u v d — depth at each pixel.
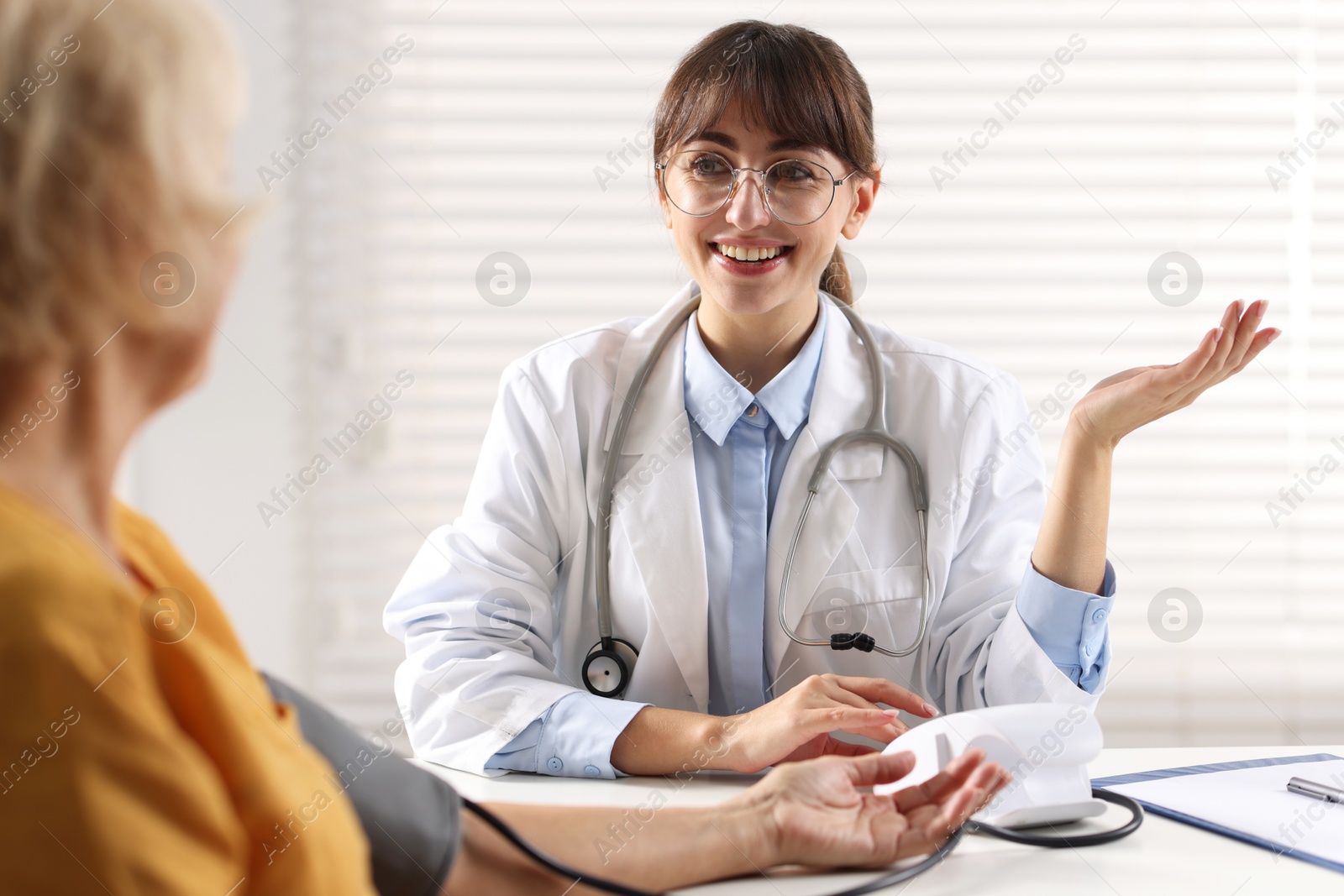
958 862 0.68
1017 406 1.22
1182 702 1.64
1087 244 1.60
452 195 1.60
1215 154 1.60
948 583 1.15
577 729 0.94
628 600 1.10
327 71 1.57
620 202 1.61
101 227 0.41
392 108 1.59
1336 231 1.61
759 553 1.11
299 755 0.48
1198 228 1.60
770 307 1.09
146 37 0.42
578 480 1.14
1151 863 0.67
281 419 1.57
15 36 0.40
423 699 1.02
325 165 1.58
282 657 1.56
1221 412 1.61
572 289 1.61
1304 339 1.61
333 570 1.58
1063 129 1.60
